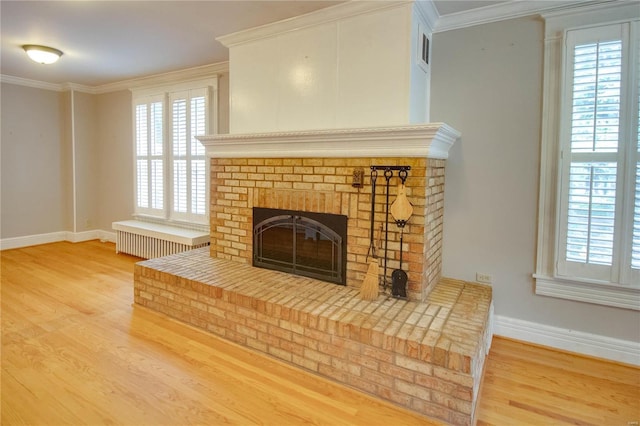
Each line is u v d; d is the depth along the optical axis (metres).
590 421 1.96
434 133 2.33
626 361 2.50
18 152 5.35
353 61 2.72
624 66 2.32
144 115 5.21
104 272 4.36
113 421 1.88
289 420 1.92
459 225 3.01
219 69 4.40
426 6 2.63
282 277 3.03
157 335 2.81
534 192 2.72
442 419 1.93
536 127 2.68
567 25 2.51
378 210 2.65
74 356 2.48
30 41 3.60
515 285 2.83
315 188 2.92
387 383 2.07
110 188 5.88
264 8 2.77
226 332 2.75
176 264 3.39
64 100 5.73
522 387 2.25
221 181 3.51
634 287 2.38
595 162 2.44
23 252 5.20
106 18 3.01
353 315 2.31
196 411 1.97
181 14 2.90
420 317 2.29
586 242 2.50
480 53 2.83
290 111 3.06
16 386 2.14
